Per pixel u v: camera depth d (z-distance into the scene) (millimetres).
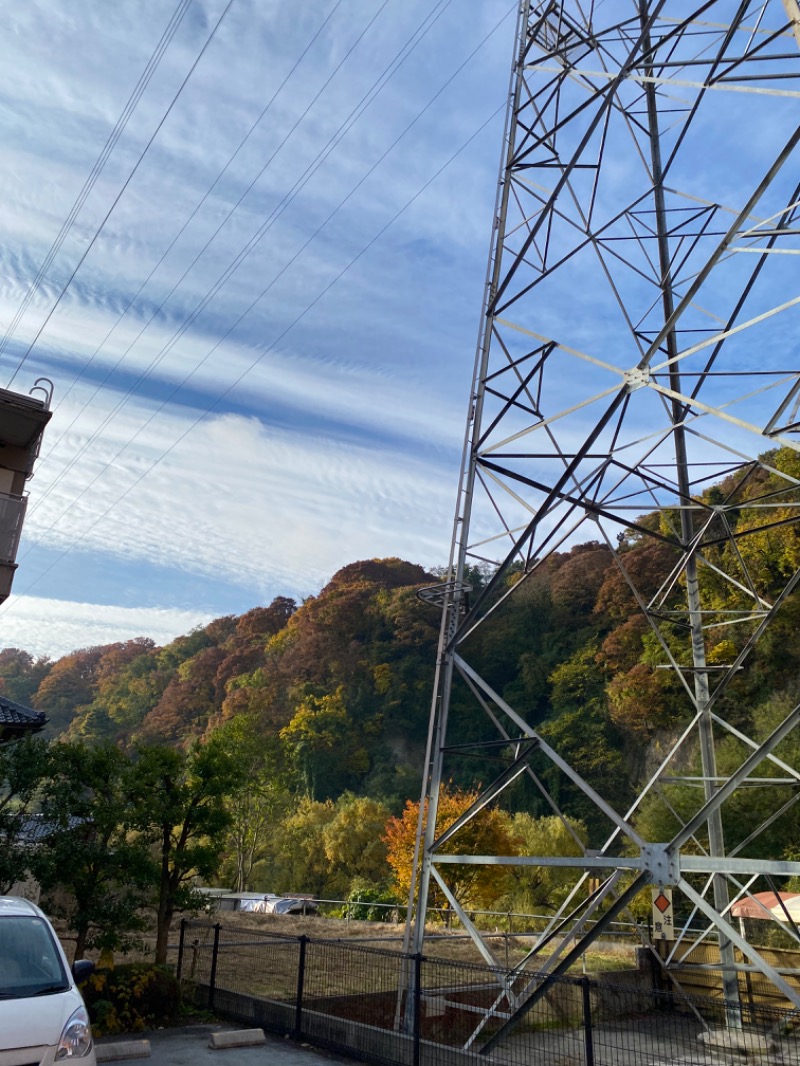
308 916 23531
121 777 11422
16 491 14766
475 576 78125
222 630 119312
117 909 10516
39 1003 5734
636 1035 9906
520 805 53688
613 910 7891
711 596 45031
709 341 7660
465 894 21734
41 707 119375
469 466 10352
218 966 12258
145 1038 9258
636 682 51125
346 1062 8359
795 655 41344
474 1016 10305
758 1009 6238
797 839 28766
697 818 7508
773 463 44938
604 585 63500
